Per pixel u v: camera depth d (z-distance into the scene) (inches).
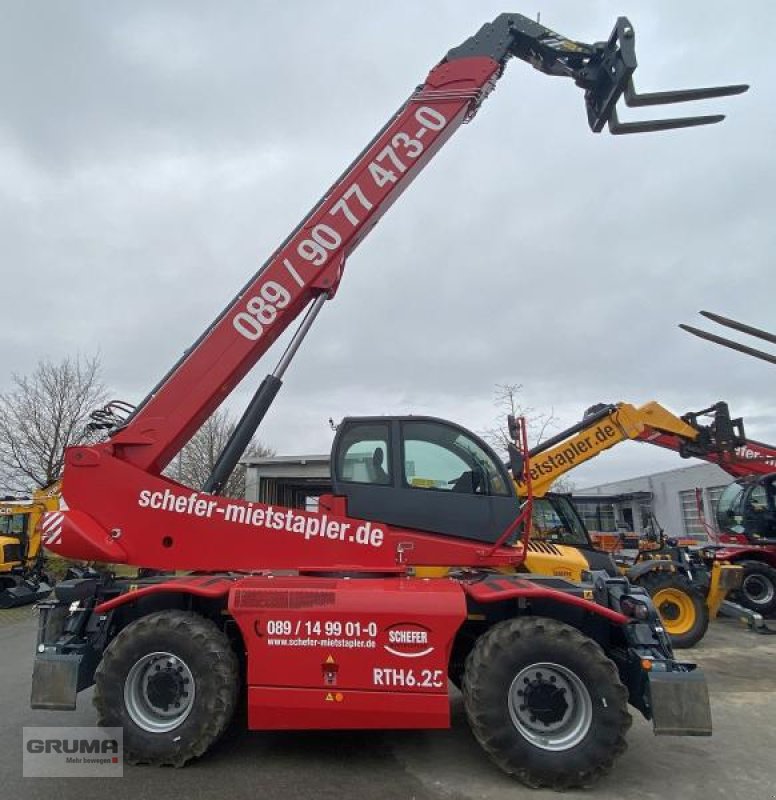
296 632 172.4
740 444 478.3
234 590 177.6
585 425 454.6
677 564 380.2
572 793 159.2
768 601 454.9
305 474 823.7
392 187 218.7
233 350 212.1
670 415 466.6
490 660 166.1
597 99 234.8
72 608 192.1
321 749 189.3
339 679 169.5
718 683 275.4
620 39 218.2
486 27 230.7
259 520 197.9
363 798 155.6
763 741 198.7
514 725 163.9
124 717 174.9
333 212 218.4
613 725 160.4
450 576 205.2
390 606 171.2
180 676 177.0
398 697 167.2
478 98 226.4
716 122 223.9
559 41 228.2
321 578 189.6
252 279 217.5
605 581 189.9
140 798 154.9
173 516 198.8
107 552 193.8
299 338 214.4
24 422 1025.5
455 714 223.6
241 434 211.6
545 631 167.0
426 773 171.5
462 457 208.1
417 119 222.7
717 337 447.8
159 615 181.0
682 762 180.9
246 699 200.4
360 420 213.6
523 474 213.6
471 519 201.5
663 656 168.9
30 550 610.2
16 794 157.2
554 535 377.7
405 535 198.1
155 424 206.5
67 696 180.2
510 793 158.9
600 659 163.8
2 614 530.6
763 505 492.4
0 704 239.9
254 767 175.2
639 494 1307.8
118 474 201.3
